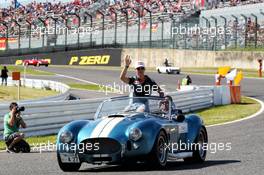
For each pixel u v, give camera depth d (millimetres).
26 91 126625
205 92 85438
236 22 181875
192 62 194875
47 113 55469
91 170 30812
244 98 100188
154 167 30031
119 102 32750
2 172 30328
